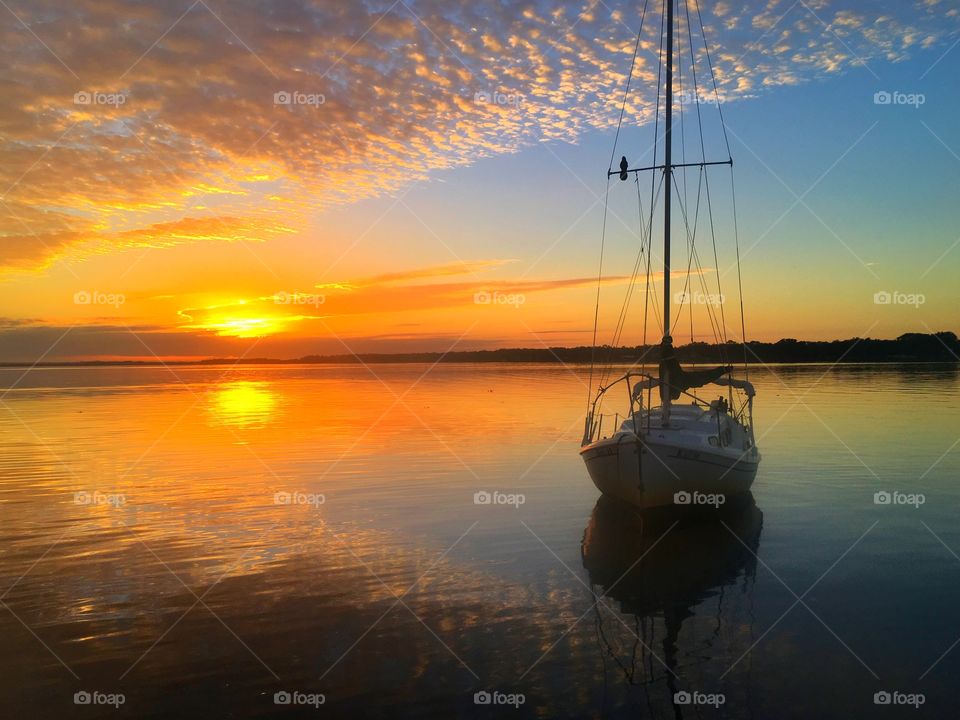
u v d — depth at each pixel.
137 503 14.19
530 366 137.00
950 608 8.71
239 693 6.68
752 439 14.95
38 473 17.48
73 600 8.98
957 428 25.36
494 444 22.30
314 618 8.44
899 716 6.32
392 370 115.75
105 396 47.31
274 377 86.94
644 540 11.74
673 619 8.43
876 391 43.72
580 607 8.81
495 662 7.32
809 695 6.68
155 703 6.50
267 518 13.02
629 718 6.30
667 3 15.72
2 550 11.09
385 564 10.44
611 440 12.67
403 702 6.54
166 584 9.56
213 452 20.81
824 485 15.94
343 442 22.84
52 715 6.31
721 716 6.33
